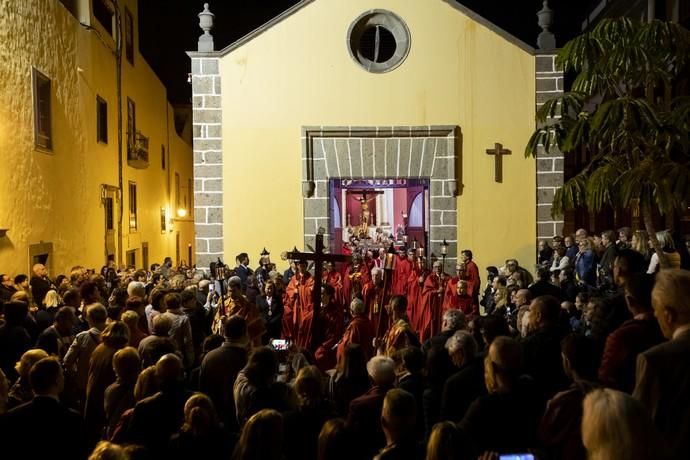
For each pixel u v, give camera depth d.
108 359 6.12
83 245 15.91
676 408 3.07
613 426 2.41
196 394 4.36
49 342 7.01
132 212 21.41
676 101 8.62
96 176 17.12
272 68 15.45
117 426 4.94
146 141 23.06
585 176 8.95
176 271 14.89
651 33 8.23
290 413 4.60
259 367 4.95
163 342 5.84
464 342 4.93
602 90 9.16
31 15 12.77
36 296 10.65
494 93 15.55
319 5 15.44
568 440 3.63
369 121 15.51
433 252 15.63
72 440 4.53
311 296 10.96
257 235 15.52
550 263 13.51
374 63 15.55
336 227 17.39
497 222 15.62
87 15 16.39
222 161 15.50
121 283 11.09
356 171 15.59
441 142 15.60
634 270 4.97
